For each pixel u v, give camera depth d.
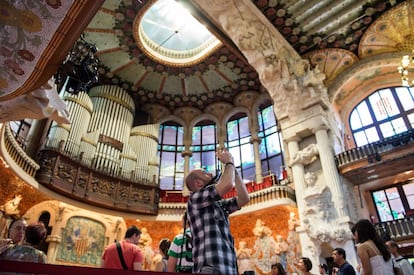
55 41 3.97
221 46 17.03
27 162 11.20
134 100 20.23
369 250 3.19
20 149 10.57
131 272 1.47
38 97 5.62
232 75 19.11
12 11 3.56
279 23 15.05
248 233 14.59
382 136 15.51
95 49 7.80
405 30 14.10
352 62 16.14
